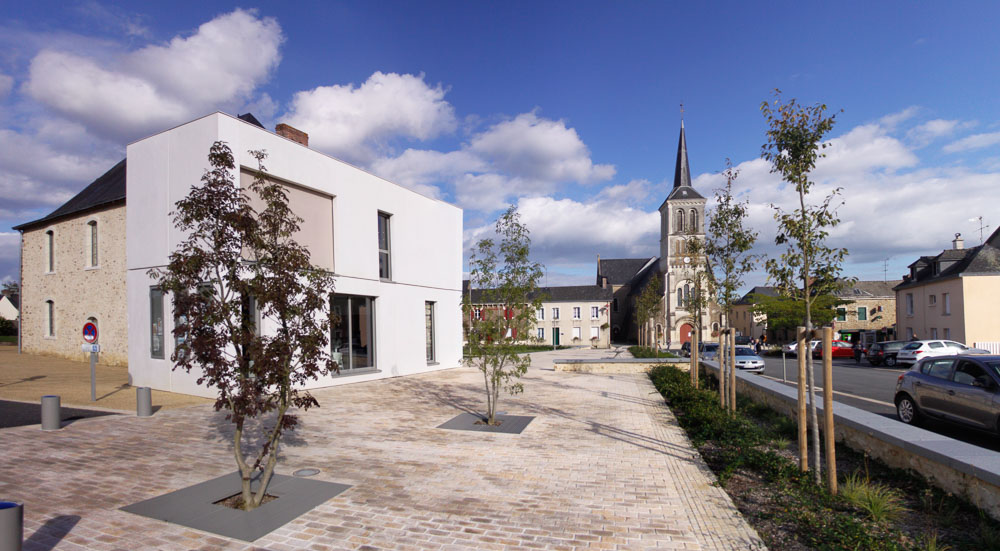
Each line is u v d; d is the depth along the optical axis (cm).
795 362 3206
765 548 421
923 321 3344
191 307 477
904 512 508
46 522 457
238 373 507
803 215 629
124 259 1758
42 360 1981
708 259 1211
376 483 582
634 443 788
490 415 949
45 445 723
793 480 600
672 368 1875
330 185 1466
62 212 2059
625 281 8188
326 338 530
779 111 648
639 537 442
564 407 1138
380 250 1714
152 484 564
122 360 1752
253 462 659
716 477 616
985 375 782
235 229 500
